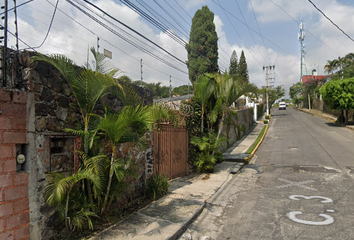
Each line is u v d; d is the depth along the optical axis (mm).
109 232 4504
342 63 34000
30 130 3783
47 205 3979
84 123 4777
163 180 7117
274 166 11461
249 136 23484
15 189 3555
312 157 12734
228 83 10422
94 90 4434
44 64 4062
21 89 3842
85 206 4355
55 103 4227
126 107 4898
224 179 9125
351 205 5988
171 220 5152
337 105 25094
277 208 6035
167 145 8523
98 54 4832
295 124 31281
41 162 3936
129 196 6117
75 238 4199
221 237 4648
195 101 10898
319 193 7117
